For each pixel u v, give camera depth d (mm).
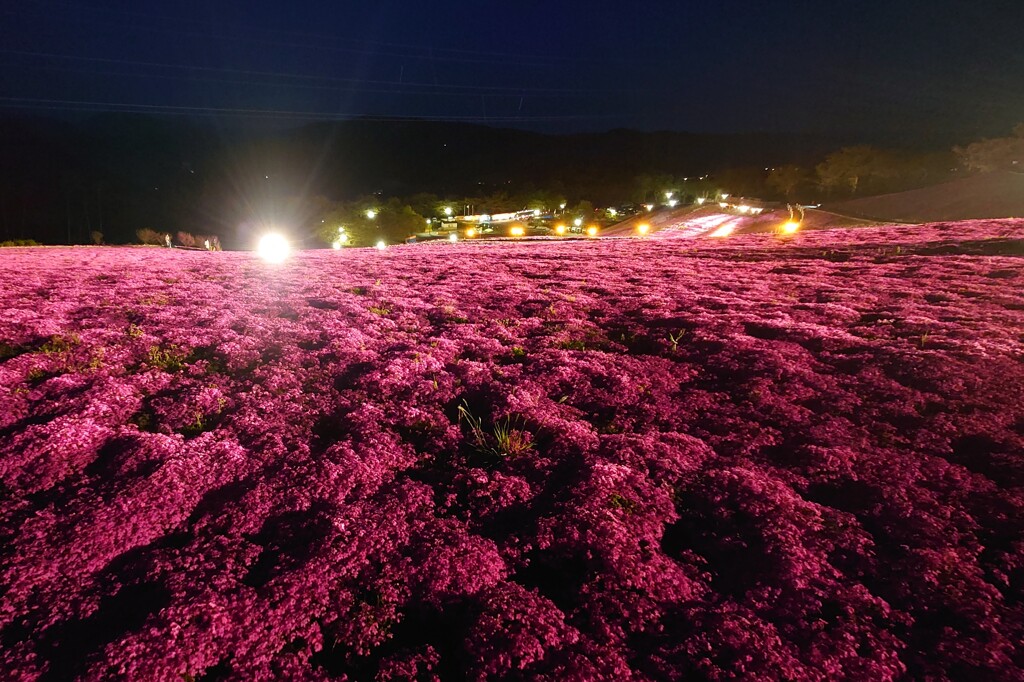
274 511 5570
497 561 4930
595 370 9305
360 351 10258
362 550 4965
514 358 10359
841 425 7074
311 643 4137
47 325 11664
